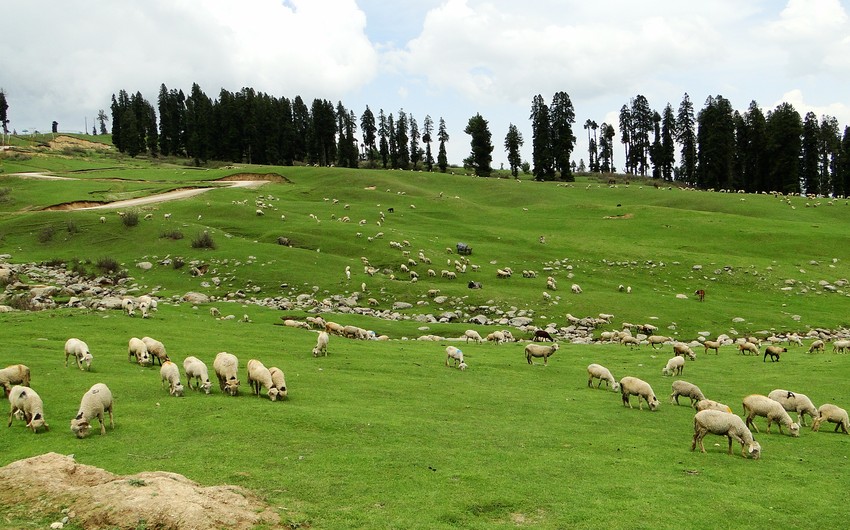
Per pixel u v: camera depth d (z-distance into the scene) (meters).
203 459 16.95
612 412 26.12
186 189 121.25
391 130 196.75
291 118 194.50
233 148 180.50
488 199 130.25
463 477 16.52
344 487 15.38
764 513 14.91
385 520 13.52
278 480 15.52
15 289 59.56
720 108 150.38
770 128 149.00
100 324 39.34
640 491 16.08
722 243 88.19
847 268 76.50
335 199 116.75
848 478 18.02
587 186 144.62
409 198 120.50
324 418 21.44
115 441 18.53
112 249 77.94
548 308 58.53
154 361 31.30
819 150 163.38
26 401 19.61
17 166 148.25
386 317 56.44
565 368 36.53
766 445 21.91
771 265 76.62
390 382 29.72
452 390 28.91
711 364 38.75
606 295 63.28
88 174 140.62
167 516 12.02
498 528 13.48
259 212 94.62
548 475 17.11
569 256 81.12
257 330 42.97
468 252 80.94
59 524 11.73
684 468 18.52
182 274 69.19
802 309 61.03
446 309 59.09
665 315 57.22
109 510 12.08
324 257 73.94
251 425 20.38
